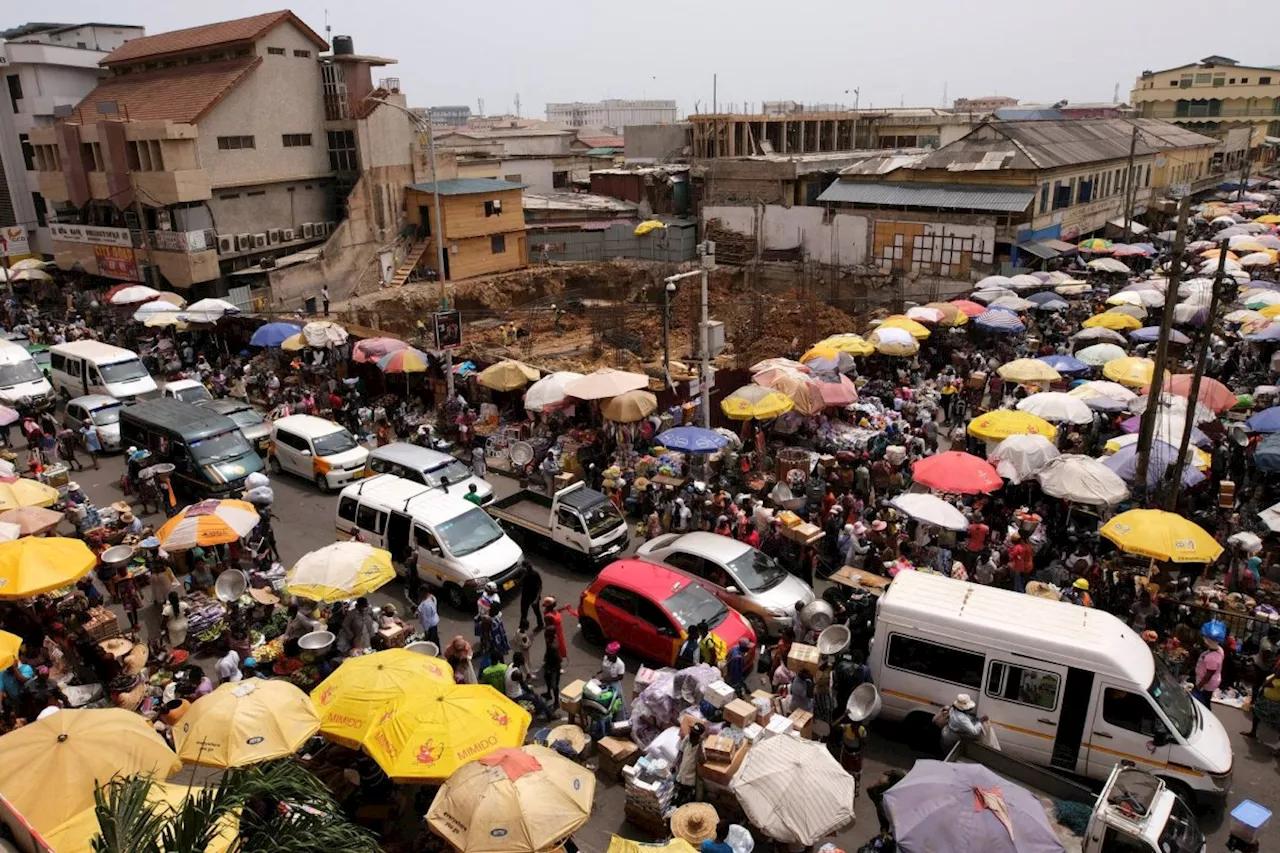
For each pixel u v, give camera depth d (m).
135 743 9.88
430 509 18.86
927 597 13.58
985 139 48.47
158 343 36.19
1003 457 20.12
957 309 34.97
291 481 25.67
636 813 12.02
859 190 50.47
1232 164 93.75
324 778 12.45
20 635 16.23
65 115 49.00
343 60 49.81
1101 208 55.31
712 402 27.92
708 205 56.16
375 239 50.72
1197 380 17.94
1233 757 12.59
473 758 10.77
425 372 30.55
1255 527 19.98
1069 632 12.42
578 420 28.03
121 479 25.19
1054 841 8.97
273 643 16.39
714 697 12.96
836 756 12.99
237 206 46.50
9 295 44.91
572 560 19.81
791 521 18.84
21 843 8.62
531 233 58.78
